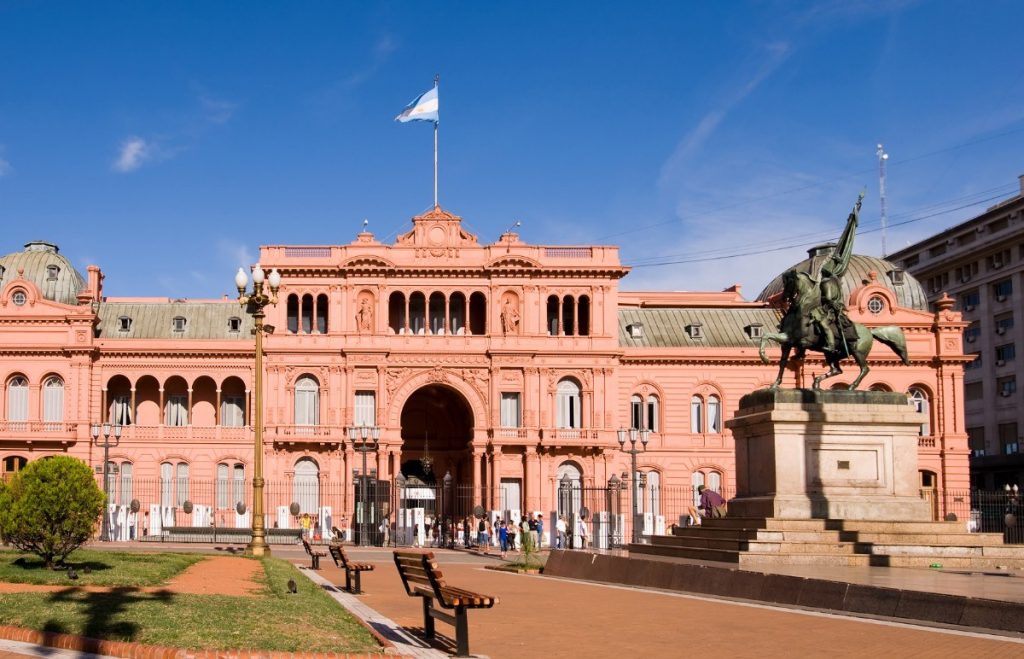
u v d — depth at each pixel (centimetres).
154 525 8300
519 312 9538
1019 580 2930
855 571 3238
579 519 8269
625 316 10438
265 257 9462
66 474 3759
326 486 9269
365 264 9419
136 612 2320
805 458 3859
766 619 2592
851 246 4134
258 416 4862
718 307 10806
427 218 9575
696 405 10012
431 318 9688
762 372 10050
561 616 2717
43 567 3738
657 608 2861
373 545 7800
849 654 2095
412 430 10356
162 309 10044
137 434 9444
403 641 2295
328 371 9394
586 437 9431
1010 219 12650
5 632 2092
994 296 13050
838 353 4066
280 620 2319
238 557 4681
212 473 9400
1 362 9438
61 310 9456
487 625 2555
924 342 10056
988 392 12975
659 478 9831
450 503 10162
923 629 2392
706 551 3819
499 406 9400
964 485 9838
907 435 3922
